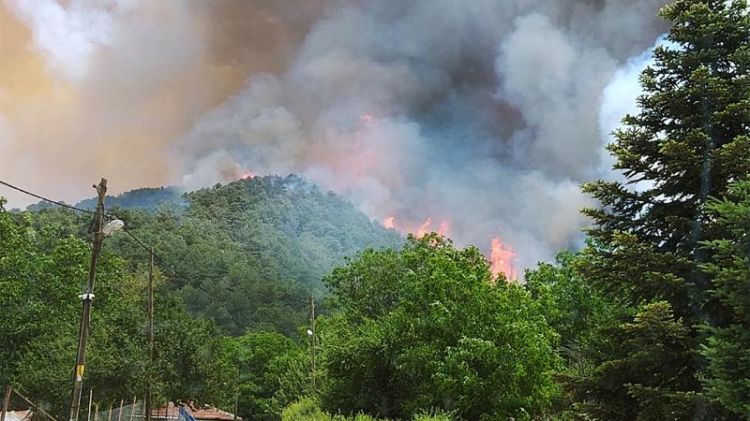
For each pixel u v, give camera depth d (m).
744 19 13.80
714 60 14.02
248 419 67.69
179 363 39.31
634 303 14.20
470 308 25.27
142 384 34.00
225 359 56.94
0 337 34.22
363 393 26.58
